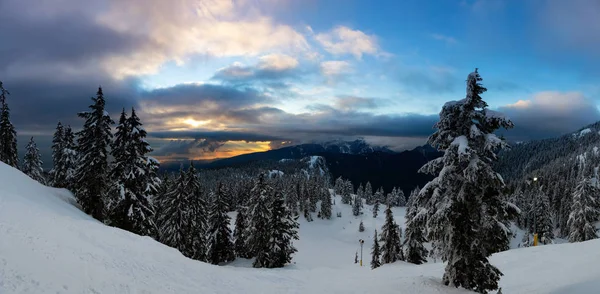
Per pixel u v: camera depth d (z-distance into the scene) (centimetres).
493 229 1446
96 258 1200
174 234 3697
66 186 3838
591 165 11831
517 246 6456
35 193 2191
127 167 2769
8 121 3847
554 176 11894
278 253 3866
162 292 1122
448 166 1525
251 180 11825
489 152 1481
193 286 1295
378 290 1602
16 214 1352
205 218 4288
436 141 1622
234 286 1467
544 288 1644
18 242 1073
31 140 4709
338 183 17225
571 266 2053
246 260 4725
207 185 14512
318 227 11369
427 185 1630
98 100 2875
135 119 2838
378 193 15775
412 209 1734
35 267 943
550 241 5881
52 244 1164
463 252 1511
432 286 1568
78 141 2941
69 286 918
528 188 9950
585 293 1321
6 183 1975
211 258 4484
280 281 1766
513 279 2052
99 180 2898
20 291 801
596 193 4316
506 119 1416
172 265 1480
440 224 1506
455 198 1498
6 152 3850
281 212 3947
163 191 4912
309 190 12950
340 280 1958
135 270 1237
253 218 4000
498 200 1481
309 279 1972
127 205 2752
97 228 1622
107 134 2927
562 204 8281
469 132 1497
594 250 2331
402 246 4128
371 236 10525
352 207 13625
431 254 1748
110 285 1026
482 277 1486
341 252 8244
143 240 1717
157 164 2947
